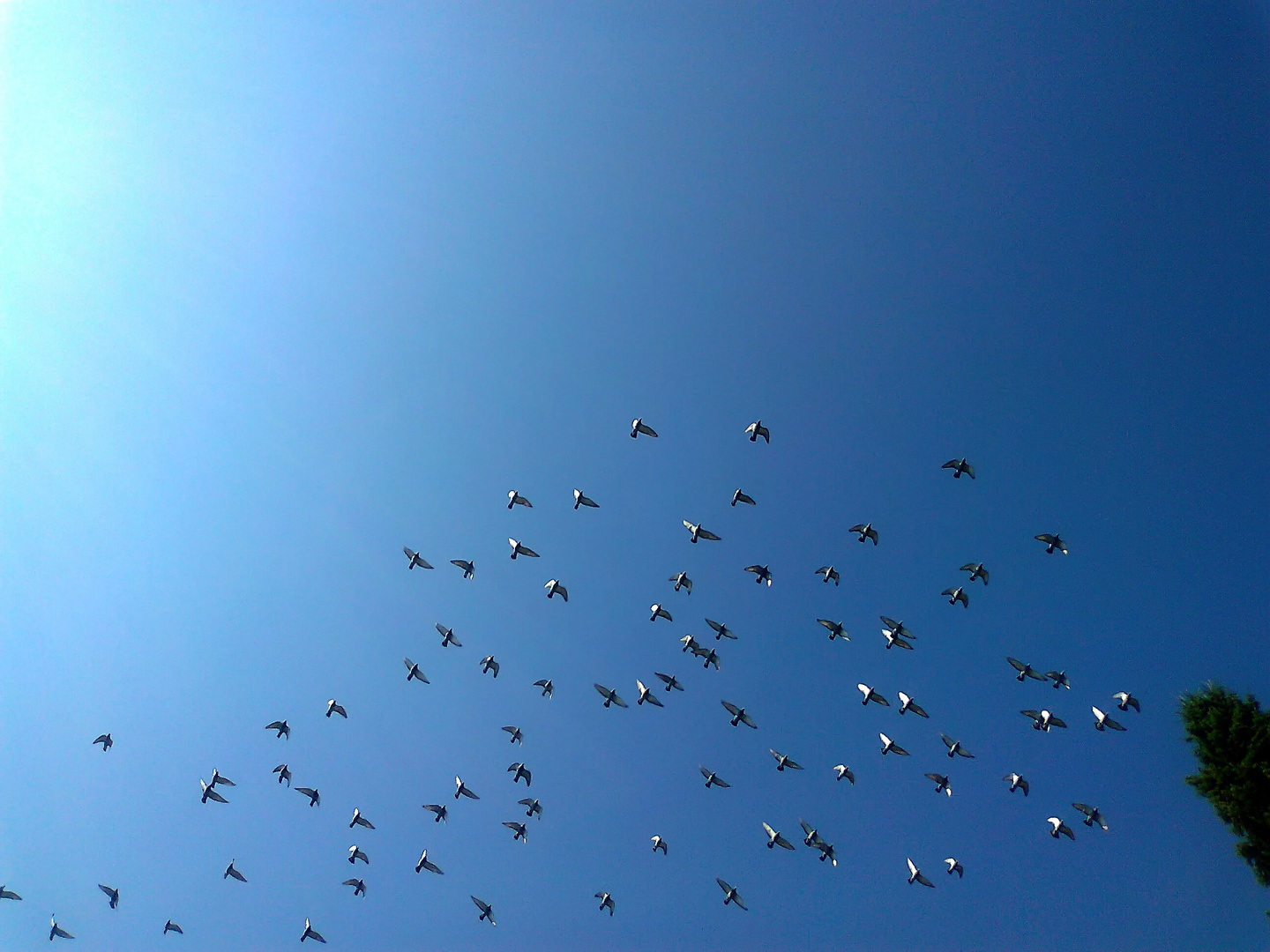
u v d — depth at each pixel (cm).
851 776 4753
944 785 4741
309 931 5153
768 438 4725
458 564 5016
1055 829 4497
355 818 5272
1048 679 4578
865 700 4916
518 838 4919
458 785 5056
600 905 5031
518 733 5103
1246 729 3928
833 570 4806
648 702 5022
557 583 5009
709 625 4838
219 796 5078
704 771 5191
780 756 5016
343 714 5000
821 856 4762
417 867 5103
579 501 5169
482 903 5094
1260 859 3894
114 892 5278
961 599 4603
